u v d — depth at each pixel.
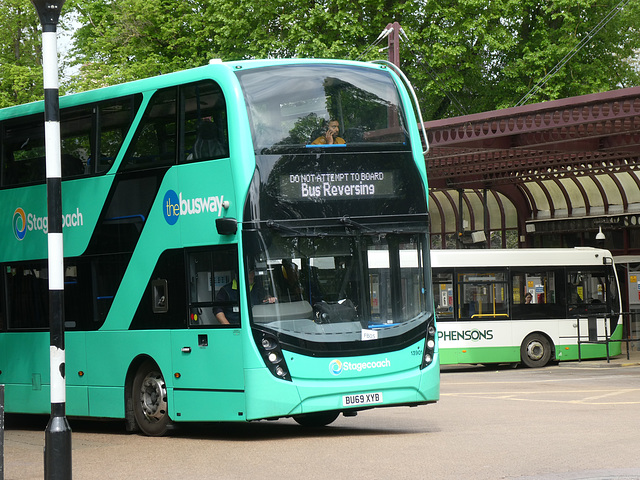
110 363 15.38
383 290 13.99
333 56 36.28
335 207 13.82
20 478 11.25
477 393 21.25
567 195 35.41
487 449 11.88
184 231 14.23
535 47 38.97
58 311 9.90
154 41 41.25
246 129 13.52
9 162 17.30
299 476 10.39
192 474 10.85
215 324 13.80
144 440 14.43
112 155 15.45
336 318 13.63
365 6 38.25
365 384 13.62
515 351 29.67
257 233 13.39
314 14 37.19
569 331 30.19
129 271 15.09
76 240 15.96
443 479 9.86
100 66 35.09
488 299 29.66
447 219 40.28
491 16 37.62
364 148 14.10
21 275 17.03
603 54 39.97
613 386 21.86
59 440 9.65
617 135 26.20
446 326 29.25
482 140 26.05
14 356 17.19
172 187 14.43
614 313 30.66
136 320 14.98
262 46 37.72
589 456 11.09
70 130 16.09
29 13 39.03
